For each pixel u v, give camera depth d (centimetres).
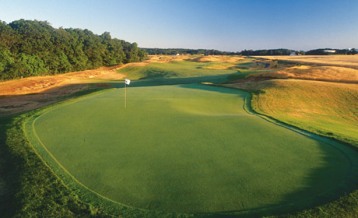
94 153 1381
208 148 1462
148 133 1706
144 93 3450
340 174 1184
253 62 11669
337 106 3419
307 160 1326
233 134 1708
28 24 11112
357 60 10250
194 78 6706
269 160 1320
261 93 3694
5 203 1003
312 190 1053
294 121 2114
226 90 4028
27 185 1077
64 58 9481
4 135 1633
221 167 1236
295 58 12938
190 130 1777
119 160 1298
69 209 938
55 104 2536
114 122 1950
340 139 1616
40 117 2067
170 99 2978
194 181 1108
